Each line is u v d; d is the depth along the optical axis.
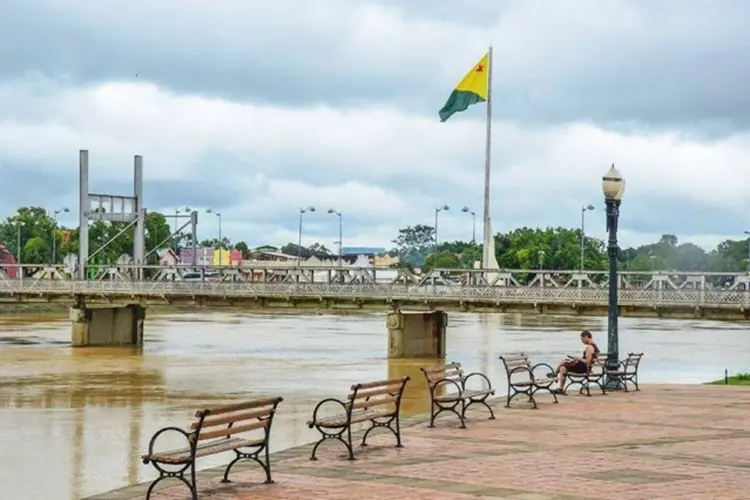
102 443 35.47
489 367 68.00
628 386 41.28
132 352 82.44
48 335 101.88
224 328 117.69
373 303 81.69
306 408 45.41
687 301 69.75
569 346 88.94
